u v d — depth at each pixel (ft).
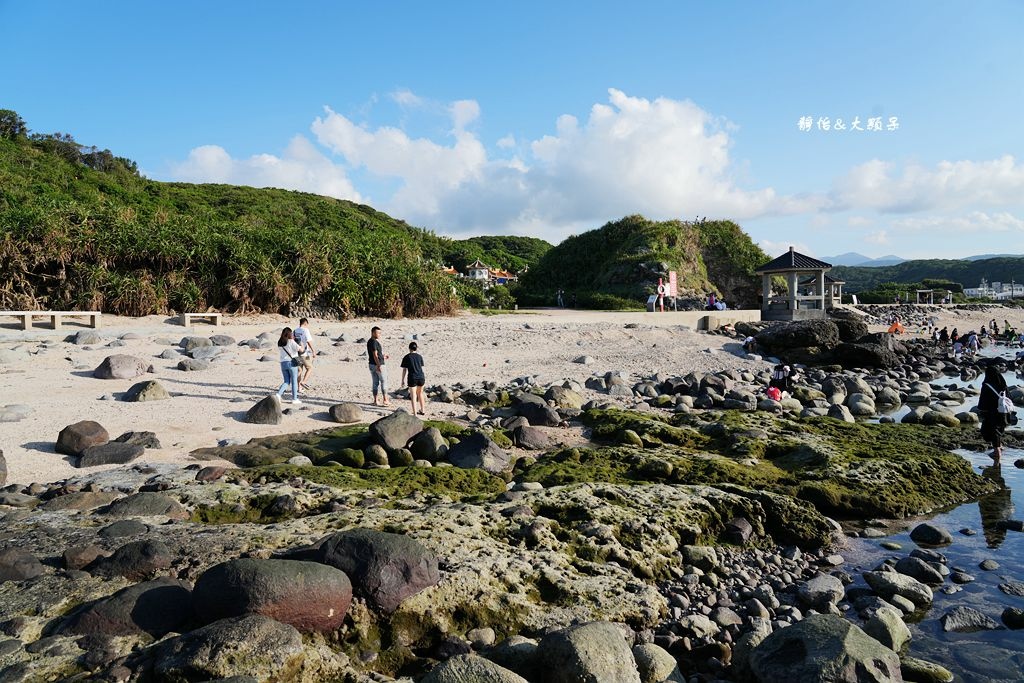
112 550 19.44
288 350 46.03
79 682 13.99
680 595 22.52
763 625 20.67
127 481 27.09
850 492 32.32
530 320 96.84
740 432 41.63
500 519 24.25
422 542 21.43
